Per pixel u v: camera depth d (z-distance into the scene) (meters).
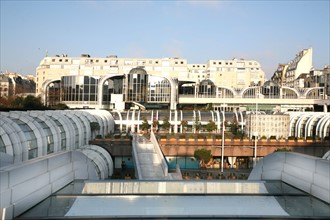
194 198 11.27
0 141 24.80
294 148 50.53
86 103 97.31
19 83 167.62
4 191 8.82
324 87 119.75
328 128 55.22
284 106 106.00
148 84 98.31
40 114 36.34
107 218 9.34
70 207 10.27
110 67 138.88
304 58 162.38
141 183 12.50
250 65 149.50
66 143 39.06
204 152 45.00
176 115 69.25
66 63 139.12
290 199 11.48
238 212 10.09
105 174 35.78
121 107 90.44
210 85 107.00
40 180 10.87
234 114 70.88
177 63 143.12
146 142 47.03
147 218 9.45
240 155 50.19
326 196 10.93
